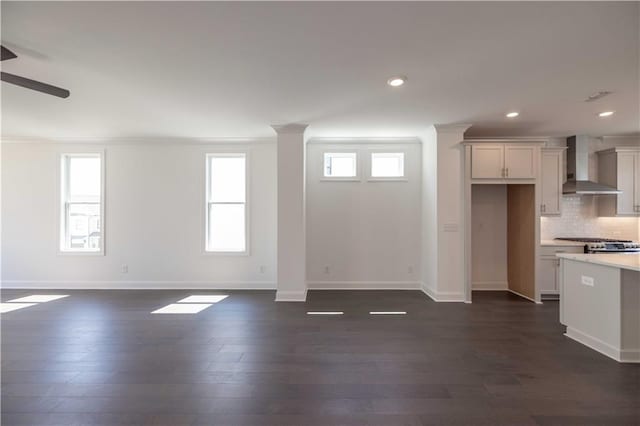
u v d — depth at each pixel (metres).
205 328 3.67
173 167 5.69
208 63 2.79
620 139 5.44
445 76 3.04
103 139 5.61
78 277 5.67
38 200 5.66
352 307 4.51
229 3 1.98
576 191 5.03
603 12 2.07
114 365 2.75
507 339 3.35
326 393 2.33
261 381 2.49
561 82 3.18
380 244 5.63
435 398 2.27
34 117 4.39
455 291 4.82
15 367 2.71
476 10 2.06
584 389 2.38
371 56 2.66
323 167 5.64
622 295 2.83
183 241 5.69
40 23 2.19
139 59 2.72
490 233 5.55
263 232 5.68
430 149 5.08
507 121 4.52
